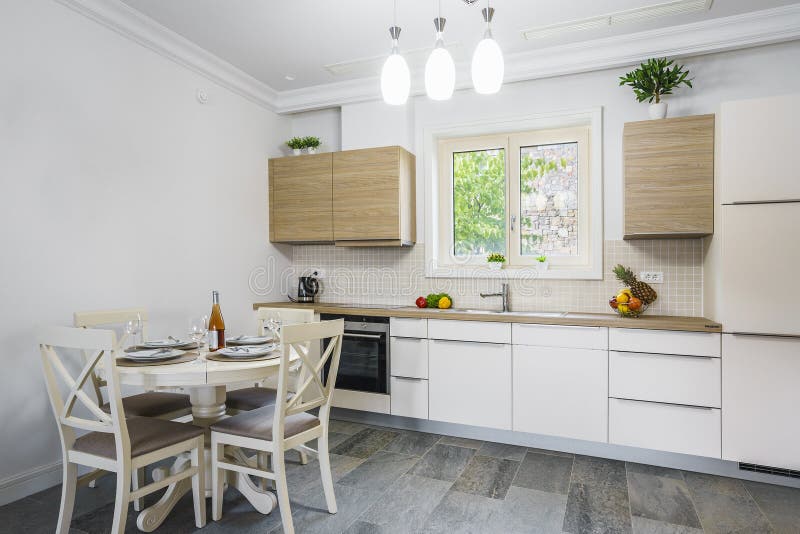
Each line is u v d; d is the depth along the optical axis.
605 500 2.42
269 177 4.28
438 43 1.85
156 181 3.21
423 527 2.15
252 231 4.08
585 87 3.48
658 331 2.80
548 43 3.31
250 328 4.05
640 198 3.04
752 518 2.24
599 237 3.44
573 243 3.71
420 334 3.42
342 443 3.22
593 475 2.72
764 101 2.59
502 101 3.71
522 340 3.12
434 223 4.00
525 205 3.84
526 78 3.55
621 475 2.72
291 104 4.29
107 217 2.88
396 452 3.05
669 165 2.97
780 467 2.58
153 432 2.07
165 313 3.27
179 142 3.39
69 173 2.68
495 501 2.40
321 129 4.44
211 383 1.96
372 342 3.59
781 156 2.56
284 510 2.02
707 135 2.90
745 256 2.62
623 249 3.40
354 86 4.04
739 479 2.68
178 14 2.95
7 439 2.40
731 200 2.65
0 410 2.37
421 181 3.99
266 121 4.27
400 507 2.33
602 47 3.28
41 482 2.52
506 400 3.17
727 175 2.66
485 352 3.23
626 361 2.88
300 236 4.14
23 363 2.46
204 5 2.84
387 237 3.77
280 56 3.55
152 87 3.18
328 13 2.92
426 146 3.96
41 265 2.54
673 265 3.28
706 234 2.98
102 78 2.86
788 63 3.02
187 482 2.27
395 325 3.50
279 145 4.43
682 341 2.75
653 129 3.01
